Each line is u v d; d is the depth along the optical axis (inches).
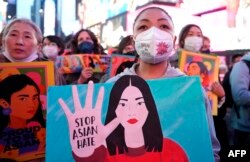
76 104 41.1
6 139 49.5
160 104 42.4
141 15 54.7
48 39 123.5
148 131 41.6
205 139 41.6
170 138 41.6
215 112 79.7
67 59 94.7
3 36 58.7
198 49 99.7
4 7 510.9
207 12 293.7
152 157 41.2
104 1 485.7
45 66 53.4
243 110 100.7
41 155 51.1
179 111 42.4
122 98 42.1
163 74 53.8
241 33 238.5
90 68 93.5
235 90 99.3
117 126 41.5
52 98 40.5
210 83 80.4
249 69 99.7
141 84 42.6
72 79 94.2
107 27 463.2
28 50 57.1
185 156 41.2
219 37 268.7
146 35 51.1
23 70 52.0
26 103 51.3
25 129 50.6
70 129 40.3
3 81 50.8
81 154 40.1
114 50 126.8
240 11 241.3
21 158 49.8
